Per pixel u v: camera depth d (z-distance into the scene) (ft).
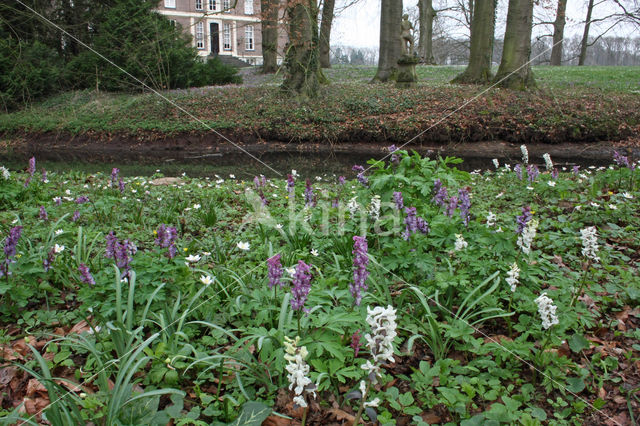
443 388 8.16
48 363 9.08
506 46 57.26
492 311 10.47
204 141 53.78
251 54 147.33
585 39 101.30
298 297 8.40
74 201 19.43
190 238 15.78
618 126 47.67
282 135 53.21
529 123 48.52
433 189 14.82
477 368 9.18
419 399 8.30
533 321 9.78
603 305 11.24
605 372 9.01
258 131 54.08
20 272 10.82
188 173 36.81
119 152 51.90
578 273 12.71
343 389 8.50
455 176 16.34
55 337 9.96
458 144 48.60
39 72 63.72
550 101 52.03
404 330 10.23
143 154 50.39
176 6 131.64
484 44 63.26
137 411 7.49
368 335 6.65
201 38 71.72
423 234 12.72
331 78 78.59
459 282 10.49
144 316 9.34
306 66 56.85
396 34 66.64
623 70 81.10
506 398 7.91
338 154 48.11
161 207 19.52
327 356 8.87
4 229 14.64
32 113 60.39
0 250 11.25
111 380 8.71
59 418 6.76
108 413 6.95
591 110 49.44
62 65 68.59
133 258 11.25
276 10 59.36
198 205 19.44
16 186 19.67
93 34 69.97
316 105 55.77
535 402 8.43
